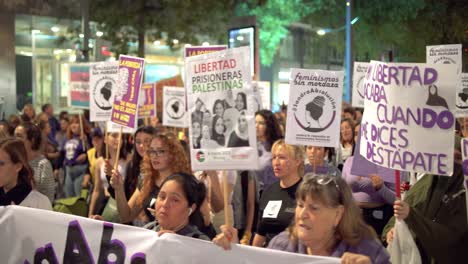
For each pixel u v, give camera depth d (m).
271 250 3.44
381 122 4.11
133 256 3.92
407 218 4.04
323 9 25.20
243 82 3.69
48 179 6.09
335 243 3.34
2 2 18.95
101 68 6.43
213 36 19.88
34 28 20.19
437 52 7.02
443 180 4.43
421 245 4.50
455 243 4.20
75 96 8.51
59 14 19.70
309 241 3.27
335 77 5.47
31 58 20.41
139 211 5.40
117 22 18.41
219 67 3.76
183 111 9.56
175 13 18.52
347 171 6.44
